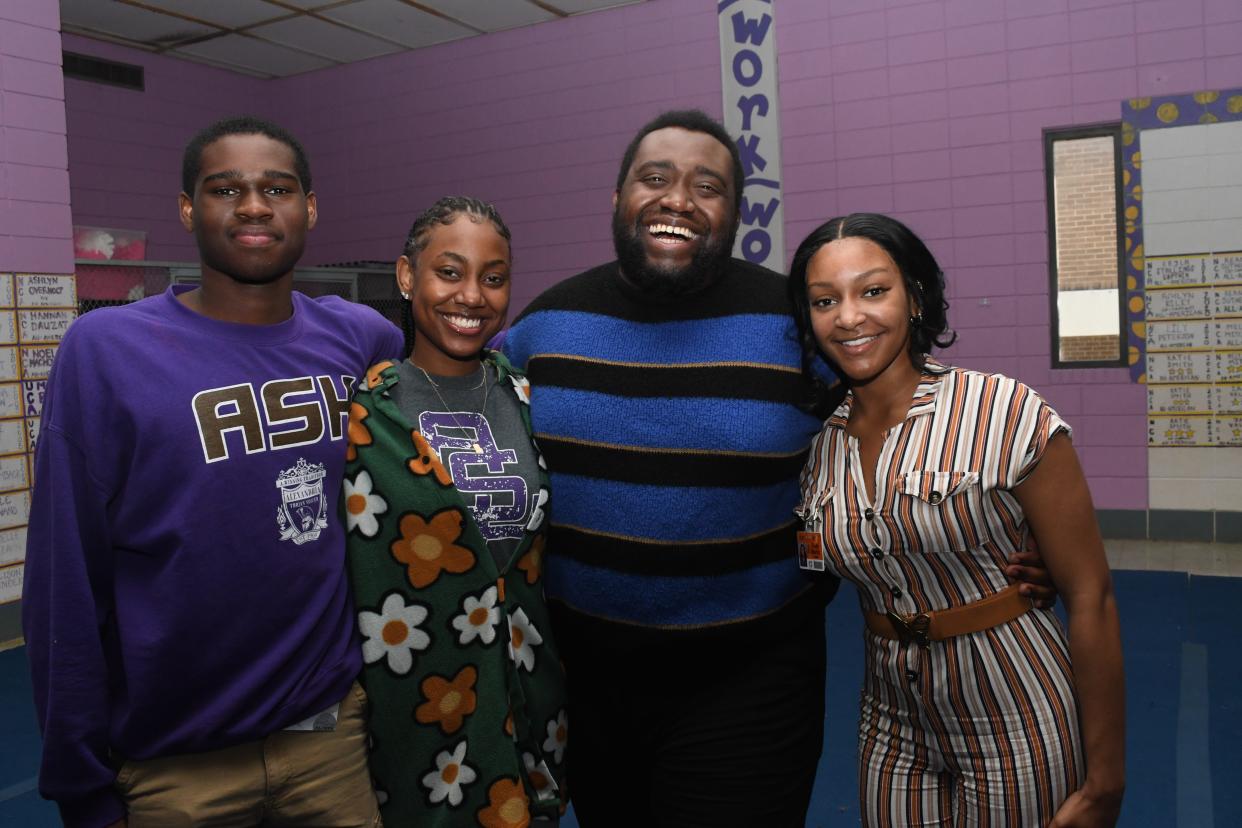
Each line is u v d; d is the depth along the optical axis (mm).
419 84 6938
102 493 1243
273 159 1342
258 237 1331
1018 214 5449
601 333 1632
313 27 6406
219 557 1264
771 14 3588
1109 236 5457
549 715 1583
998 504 1293
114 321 1281
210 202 1323
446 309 1478
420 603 1402
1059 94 5324
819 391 1548
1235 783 2631
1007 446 1272
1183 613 4125
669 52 6148
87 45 6484
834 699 3357
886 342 1359
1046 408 1285
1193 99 5082
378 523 1392
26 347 4152
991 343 5570
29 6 4129
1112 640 1298
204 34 6477
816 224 5859
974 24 5438
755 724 1569
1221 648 3684
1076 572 1302
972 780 1349
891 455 1354
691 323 1601
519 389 1601
